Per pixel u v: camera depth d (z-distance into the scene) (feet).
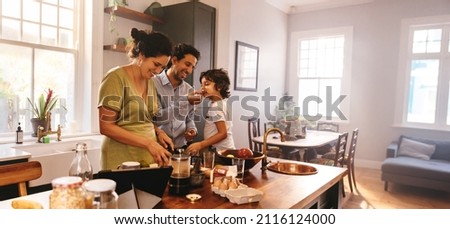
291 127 13.67
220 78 6.20
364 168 17.72
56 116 10.19
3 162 7.07
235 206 3.81
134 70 4.95
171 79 6.42
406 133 16.83
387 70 17.25
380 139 17.60
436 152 14.75
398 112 16.99
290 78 20.59
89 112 10.55
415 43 16.66
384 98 17.40
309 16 19.72
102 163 4.93
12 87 9.21
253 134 15.38
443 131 15.81
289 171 6.10
